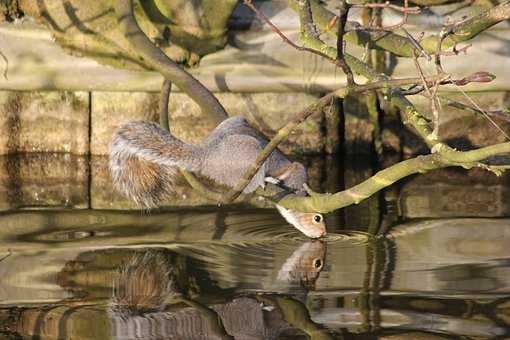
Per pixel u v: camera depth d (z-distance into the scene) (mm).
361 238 10883
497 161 8562
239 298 9000
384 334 8070
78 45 14023
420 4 14148
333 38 13961
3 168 14008
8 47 14109
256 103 14508
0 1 13969
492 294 9000
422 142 14820
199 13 13734
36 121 14617
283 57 14258
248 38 14188
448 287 9211
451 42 10805
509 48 14094
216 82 14188
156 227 11328
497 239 10750
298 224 10820
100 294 9156
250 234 11062
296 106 14547
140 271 9766
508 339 7938
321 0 14289
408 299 8906
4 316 8617
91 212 12008
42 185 13242
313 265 9914
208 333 8195
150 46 12477
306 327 8281
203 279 9492
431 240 10742
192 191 12828
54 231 11172
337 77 14328
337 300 8922
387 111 14750
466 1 14180
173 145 9305
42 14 13977
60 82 14188
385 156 14820
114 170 9570
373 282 9375
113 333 8219
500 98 14438
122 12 12758
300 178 9812
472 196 12609
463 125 14586
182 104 14562
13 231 11172
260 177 9492
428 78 7922
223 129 9562
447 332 8102
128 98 14508
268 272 9711
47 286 9352
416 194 12750
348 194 8828
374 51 14133
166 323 8430
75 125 14602
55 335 8164
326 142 14805
